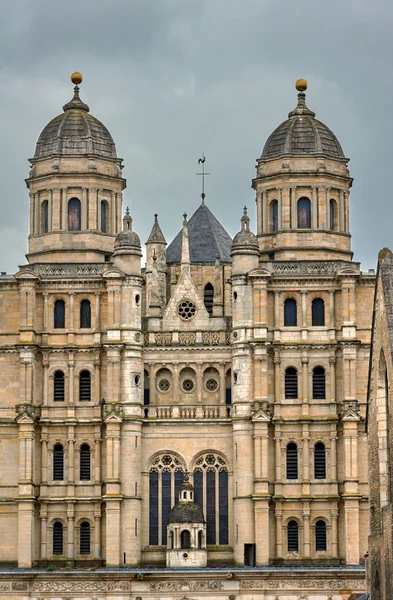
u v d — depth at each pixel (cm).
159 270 16025
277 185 15412
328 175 15388
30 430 14700
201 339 15075
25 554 14500
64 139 15712
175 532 14425
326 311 14950
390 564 7806
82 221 15488
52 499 14762
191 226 17175
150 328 15150
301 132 15588
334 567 14138
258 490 14512
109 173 15712
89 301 15112
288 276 14938
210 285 16175
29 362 14800
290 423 14762
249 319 14825
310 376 14850
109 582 13888
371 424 8481
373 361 8406
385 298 8031
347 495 14488
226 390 15050
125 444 14712
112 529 14525
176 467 14900
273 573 13850
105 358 14975
